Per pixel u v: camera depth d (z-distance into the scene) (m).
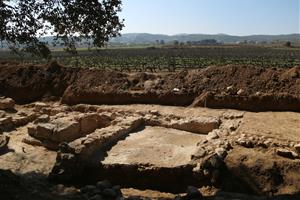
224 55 73.94
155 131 16.92
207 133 16.58
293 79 19.72
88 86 23.06
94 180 13.07
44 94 24.30
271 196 10.77
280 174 11.76
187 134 16.53
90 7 12.05
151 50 104.38
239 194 11.24
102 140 14.63
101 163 13.23
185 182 12.48
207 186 12.20
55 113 20.55
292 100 18.69
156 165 12.83
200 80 21.52
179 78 22.16
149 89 21.86
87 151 13.59
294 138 14.26
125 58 65.94
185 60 57.88
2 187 9.40
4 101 21.88
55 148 15.72
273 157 12.45
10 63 28.84
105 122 18.25
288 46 126.31
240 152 12.95
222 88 20.55
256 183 11.70
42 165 14.17
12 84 25.05
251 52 87.31
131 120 17.38
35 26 12.08
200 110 19.41
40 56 12.72
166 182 12.61
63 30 12.52
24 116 19.78
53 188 11.23
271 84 19.84
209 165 12.39
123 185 12.91
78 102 22.59
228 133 15.21
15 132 18.03
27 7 11.89
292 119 17.14
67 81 24.27
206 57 67.75
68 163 12.84
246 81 20.41
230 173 12.20
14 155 15.04
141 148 14.58
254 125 16.08
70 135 16.12
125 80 23.02
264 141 13.72
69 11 12.09
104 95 22.12
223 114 18.38
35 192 10.11
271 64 50.62
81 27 12.45
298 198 10.31
